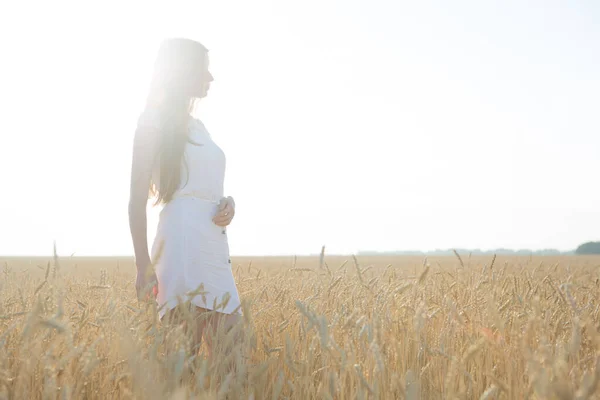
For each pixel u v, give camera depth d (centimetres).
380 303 336
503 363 286
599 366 204
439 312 364
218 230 345
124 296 414
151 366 222
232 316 329
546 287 457
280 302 385
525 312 346
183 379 239
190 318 272
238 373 246
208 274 331
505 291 408
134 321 272
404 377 265
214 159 347
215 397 224
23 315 288
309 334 340
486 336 257
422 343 307
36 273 630
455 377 278
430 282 430
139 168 324
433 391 282
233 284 345
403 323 325
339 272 445
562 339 301
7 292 412
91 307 334
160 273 332
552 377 193
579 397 169
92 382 259
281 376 249
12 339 283
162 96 333
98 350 267
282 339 341
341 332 324
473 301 358
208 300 326
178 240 330
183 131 330
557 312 344
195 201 338
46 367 227
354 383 269
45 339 272
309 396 265
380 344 271
